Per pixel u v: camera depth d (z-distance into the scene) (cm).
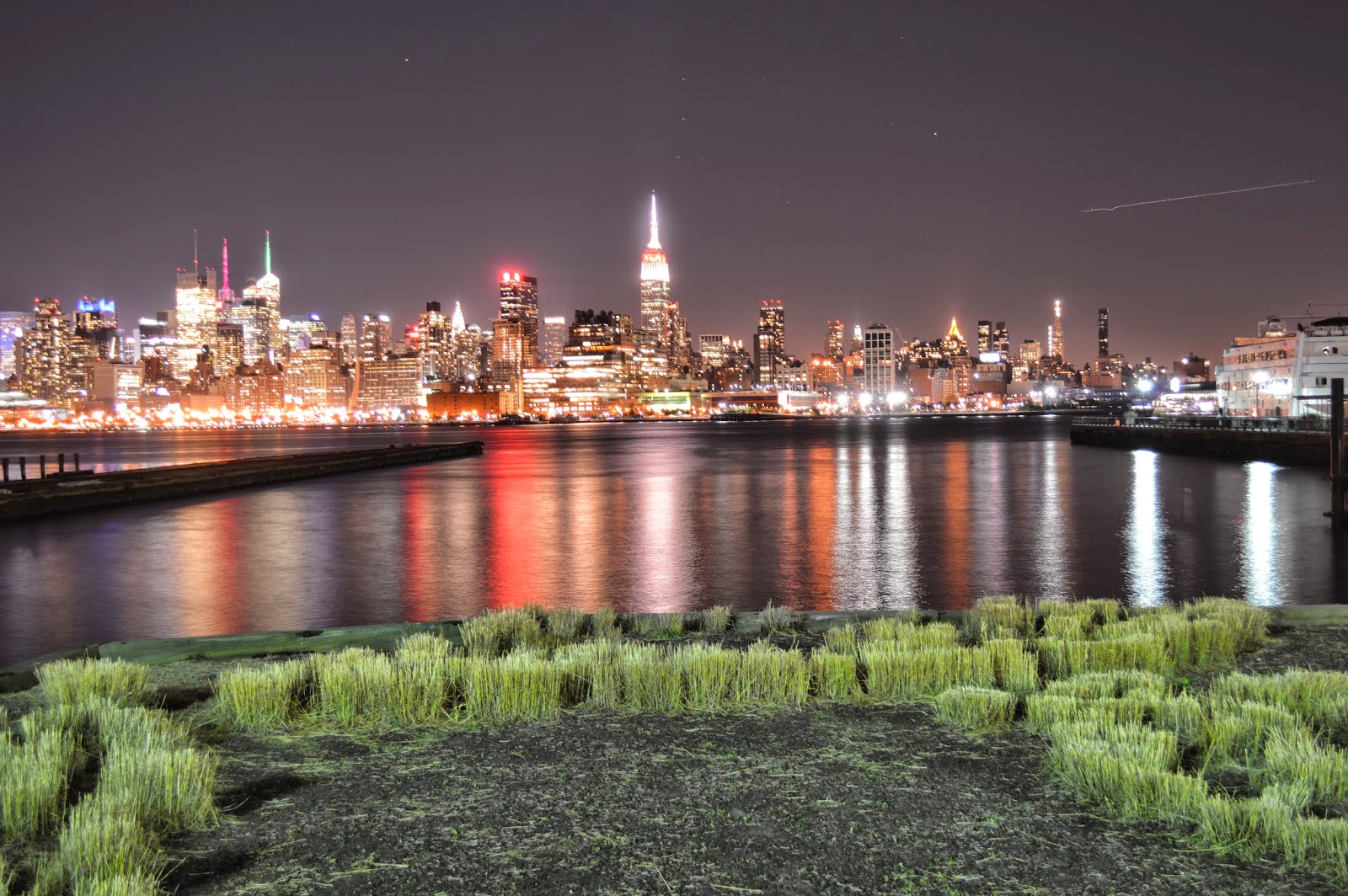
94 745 796
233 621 2059
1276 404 10750
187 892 537
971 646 1167
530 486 6250
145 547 3319
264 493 5741
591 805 657
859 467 7762
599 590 2369
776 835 605
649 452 11869
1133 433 10169
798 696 924
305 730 846
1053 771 717
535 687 891
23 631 1964
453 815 642
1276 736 744
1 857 547
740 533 3519
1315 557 2753
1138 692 872
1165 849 588
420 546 3288
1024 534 3369
